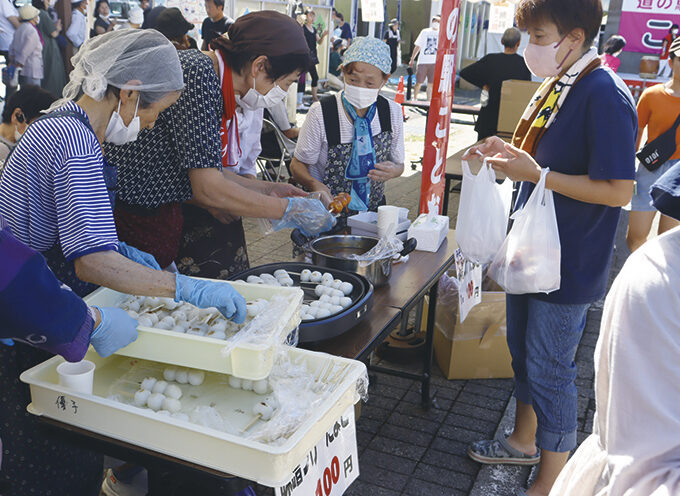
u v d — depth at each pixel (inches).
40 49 235.1
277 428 58.3
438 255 116.9
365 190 131.3
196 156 85.2
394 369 142.9
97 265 62.2
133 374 69.9
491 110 270.7
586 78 88.5
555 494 59.7
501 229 98.7
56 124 64.2
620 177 85.6
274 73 92.8
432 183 130.9
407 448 121.6
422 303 154.9
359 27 705.0
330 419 61.9
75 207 62.3
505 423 129.2
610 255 94.3
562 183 88.8
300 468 59.5
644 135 197.8
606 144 85.6
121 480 98.3
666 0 457.1
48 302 54.3
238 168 117.9
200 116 84.2
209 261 105.3
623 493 48.8
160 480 66.0
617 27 476.4
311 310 80.7
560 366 98.6
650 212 186.9
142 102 71.3
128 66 67.4
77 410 60.7
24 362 70.7
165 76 70.1
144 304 75.9
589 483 54.4
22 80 234.1
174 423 56.0
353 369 66.5
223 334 66.4
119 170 86.4
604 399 53.8
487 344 144.1
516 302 107.5
